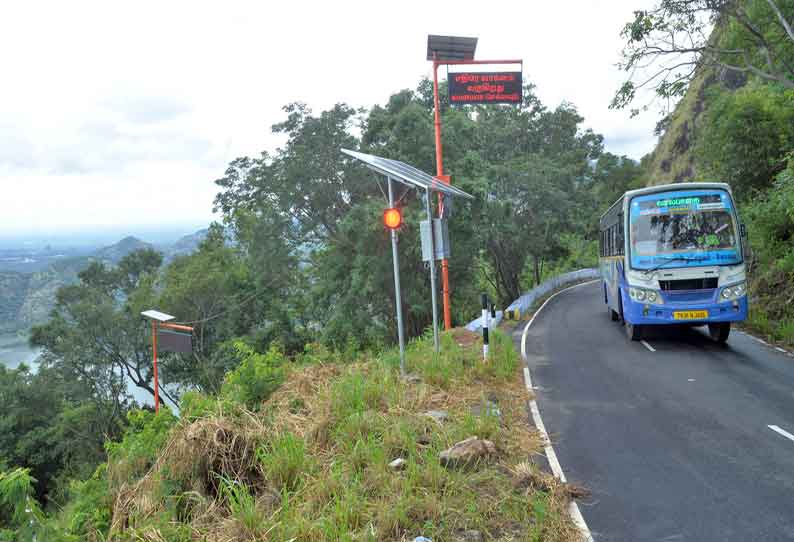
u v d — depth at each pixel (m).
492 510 4.84
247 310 36.97
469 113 34.72
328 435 6.56
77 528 5.76
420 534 4.46
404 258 24.72
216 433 6.03
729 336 14.24
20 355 128.25
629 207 13.12
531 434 7.21
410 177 9.39
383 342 26.70
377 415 6.98
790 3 13.17
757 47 14.34
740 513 4.81
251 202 29.19
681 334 14.80
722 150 21.70
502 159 37.06
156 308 36.28
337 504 4.75
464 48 17.27
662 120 13.91
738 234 12.48
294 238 29.61
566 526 4.67
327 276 29.20
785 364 10.76
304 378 8.83
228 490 5.30
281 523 4.55
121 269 44.75
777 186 18.64
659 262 12.60
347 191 28.59
